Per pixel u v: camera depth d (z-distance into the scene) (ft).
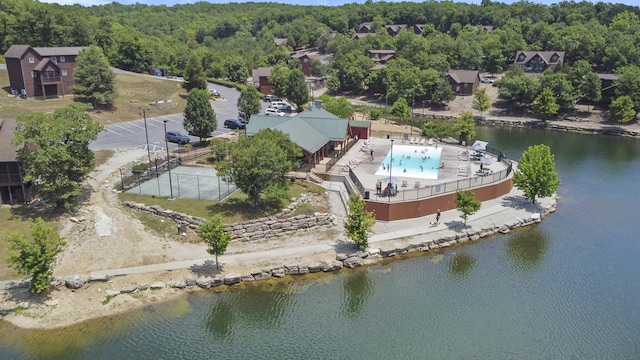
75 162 138.51
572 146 273.33
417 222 150.51
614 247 141.49
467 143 236.63
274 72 377.09
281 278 120.26
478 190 165.37
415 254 134.62
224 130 247.91
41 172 133.28
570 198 181.68
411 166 193.06
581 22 537.65
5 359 91.50
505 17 597.11
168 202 147.13
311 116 213.25
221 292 113.60
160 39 556.51
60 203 141.08
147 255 123.75
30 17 373.61
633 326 104.94
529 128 332.60
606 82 354.33
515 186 179.63
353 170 184.96
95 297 108.58
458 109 378.12
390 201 149.89
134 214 142.41
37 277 104.78
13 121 151.74
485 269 128.26
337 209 152.97
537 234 149.38
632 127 317.22
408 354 95.30
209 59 444.14
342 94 434.71
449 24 645.92
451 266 129.29
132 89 318.24
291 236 137.39
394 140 242.78
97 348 94.89
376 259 130.62
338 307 110.22
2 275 112.98
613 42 419.95
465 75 400.26
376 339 99.76
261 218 137.18
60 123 136.67
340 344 98.02
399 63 415.85
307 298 113.19
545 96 335.26
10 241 105.19
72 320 102.22
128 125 250.78
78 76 266.36
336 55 507.71
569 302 113.80
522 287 120.06
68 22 411.13
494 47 469.98
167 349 95.30
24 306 104.68
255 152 137.59
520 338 100.63
